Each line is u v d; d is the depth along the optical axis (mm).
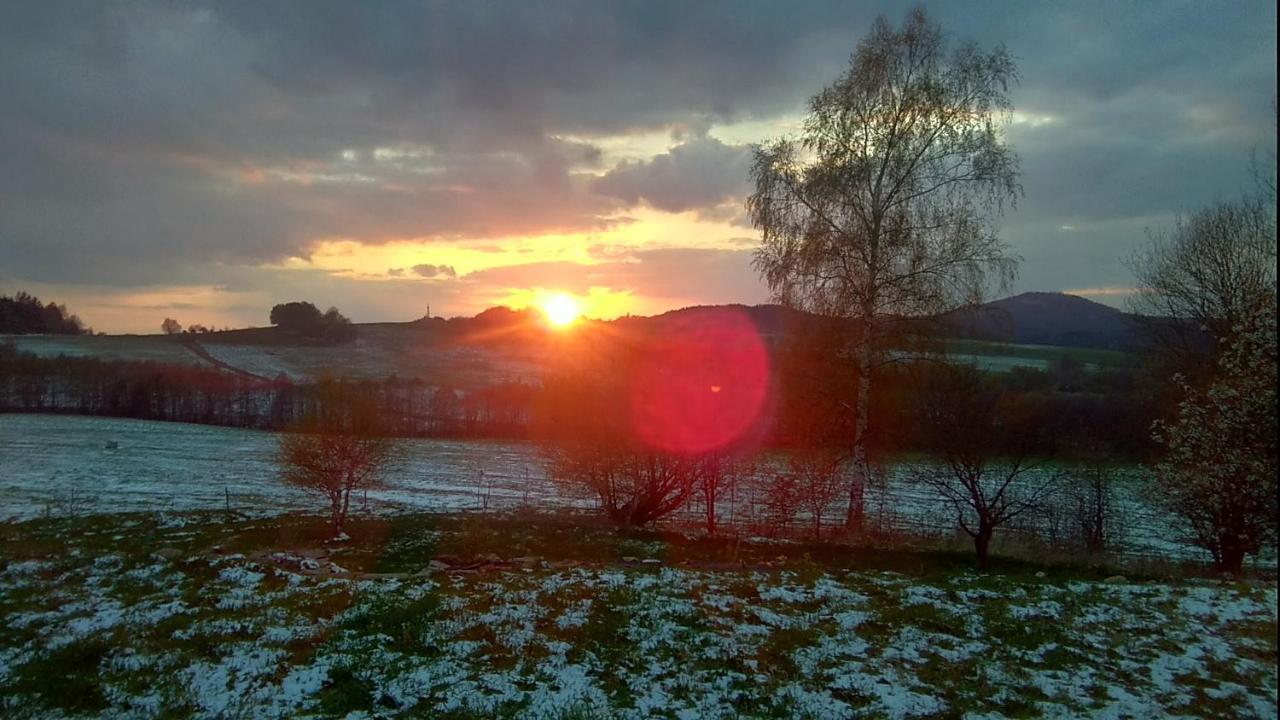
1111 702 7781
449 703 7617
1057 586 12781
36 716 7551
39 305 118375
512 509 25406
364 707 7602
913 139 18906
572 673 8445
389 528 20141
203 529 20516
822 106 19594
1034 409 25828
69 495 30578
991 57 18516
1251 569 17391
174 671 8625
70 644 9539
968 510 22391
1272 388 14492
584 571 13250
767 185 19984
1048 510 20516
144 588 12508
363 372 82188
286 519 22438
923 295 18641
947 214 18766
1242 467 15242
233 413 60625
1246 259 20906
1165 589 12297
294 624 10117
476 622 10039
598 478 21125
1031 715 7461
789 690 8047
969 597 11789
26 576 13648
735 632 9898
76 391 64000
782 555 16062
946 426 17094
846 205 19172
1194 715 7418
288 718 7367
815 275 19438
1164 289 23109
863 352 19078
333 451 20172
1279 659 8820
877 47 19094
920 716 7457
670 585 12156
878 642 9672
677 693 7969
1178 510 17516
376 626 9992
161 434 52156
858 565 14953
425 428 51906
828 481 20453
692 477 20188
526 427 51750
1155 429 23031
